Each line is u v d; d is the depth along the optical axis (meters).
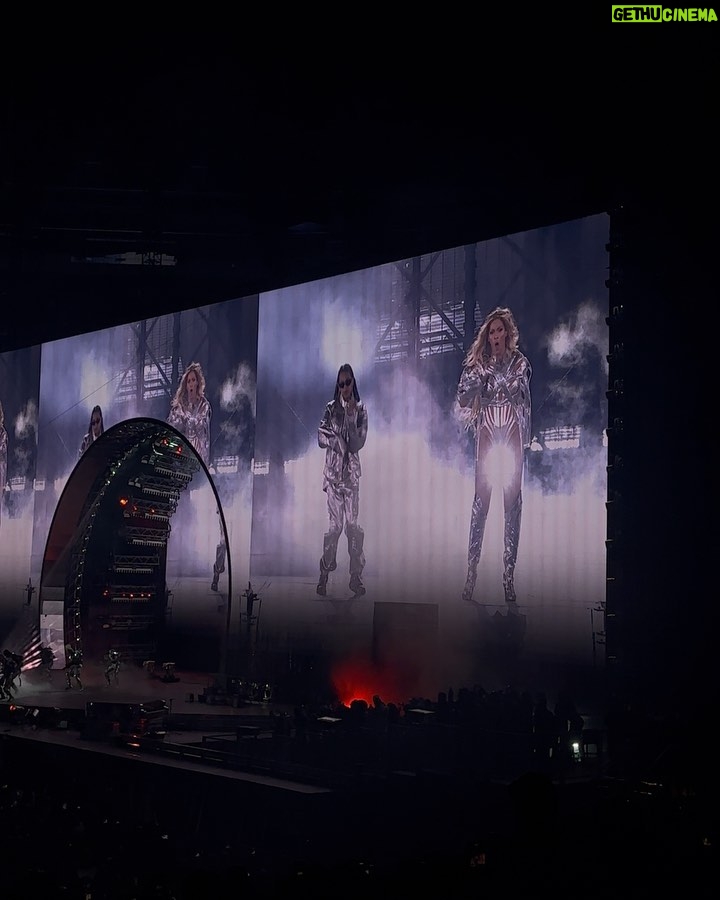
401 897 8.61
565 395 30.17
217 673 40.59
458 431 32.84
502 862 7.34
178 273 41.34
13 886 11.03
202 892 8.59
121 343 44.44
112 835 17.56
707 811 14.23
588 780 21.20
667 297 27.16
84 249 40.88
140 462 43.44
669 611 26.19
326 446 36.72
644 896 7.80
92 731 29.16
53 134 36.50
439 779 20.75
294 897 9.11
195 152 36.84
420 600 33.34
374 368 35.53
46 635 44.06
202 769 24.34
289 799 21.70
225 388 40.34
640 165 27.84
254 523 38.78
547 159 33.62
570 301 30.33
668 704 24.97
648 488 27.02
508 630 30.91
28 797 22.53
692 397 26.62
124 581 44.22
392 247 37.69
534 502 30.64
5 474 48.38
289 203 37.75
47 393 46.97
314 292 37.66
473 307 32.75
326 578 36.19
